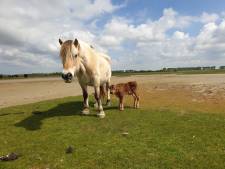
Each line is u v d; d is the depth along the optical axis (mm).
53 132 2750
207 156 2018
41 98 6039
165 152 2105
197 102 4680
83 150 2209
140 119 3152
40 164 2006
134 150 2162
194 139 2381
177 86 8164
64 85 10773
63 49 2904
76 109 3910
